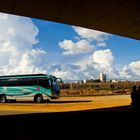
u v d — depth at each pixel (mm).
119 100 31031
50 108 22656
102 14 13266
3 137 8492
